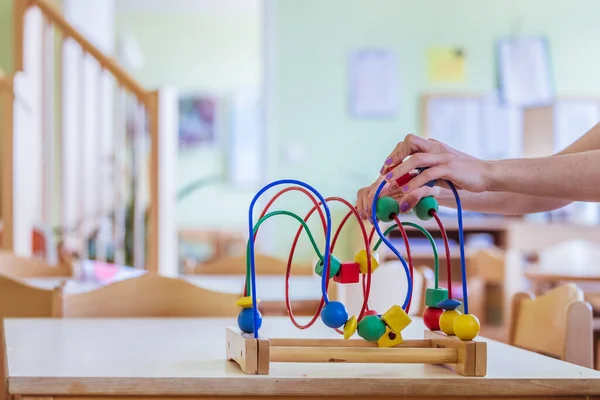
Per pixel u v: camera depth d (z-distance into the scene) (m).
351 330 1.14
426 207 1.17
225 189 7.54
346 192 5.21
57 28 3.83
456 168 1.07
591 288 3.67
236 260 3.05
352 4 5.23
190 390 1.04
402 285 2.01
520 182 1.08
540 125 5.30
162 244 3.44
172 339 1.43
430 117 5.25
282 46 5.20
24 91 3.67
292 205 5.17
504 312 3.35
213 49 7.54
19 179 3.64
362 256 1.17
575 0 5.34
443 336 1.18
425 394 1.07
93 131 4.92
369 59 5.23
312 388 1.05
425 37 5.27
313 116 5.21
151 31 7.49
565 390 1.09
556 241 4.73
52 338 1.44
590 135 1.41
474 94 5.28
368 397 1.07
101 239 3.90
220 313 1.96
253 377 1.05
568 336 1.52
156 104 3.49
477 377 1.09
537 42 5.31
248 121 7.53
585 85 5.34
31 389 1.02
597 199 1.10
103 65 3.75
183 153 7.50
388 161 1.14
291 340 1.16
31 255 3.67
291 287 2.57
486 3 5.30
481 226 4.89
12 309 2.06
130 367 1.12
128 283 1.94
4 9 6.02
